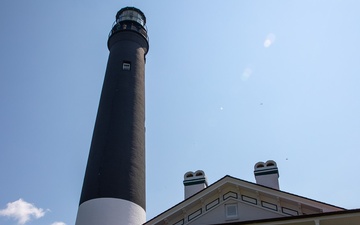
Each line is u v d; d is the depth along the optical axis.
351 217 14.44
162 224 17.86
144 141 28.72
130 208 24.20
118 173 25.22
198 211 17.88
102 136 27.03
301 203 16.36
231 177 17.83
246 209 17.34
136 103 29.73
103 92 30.48
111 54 33.41
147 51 35.91
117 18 36.53
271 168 20.44
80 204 24.73
